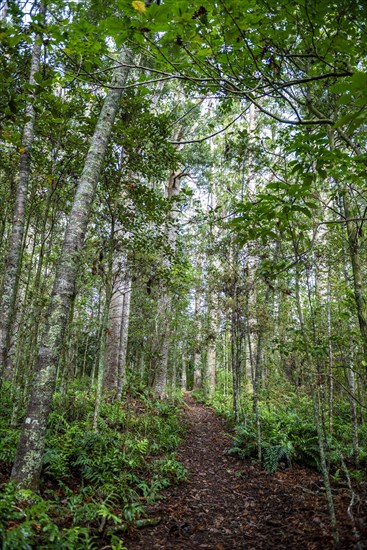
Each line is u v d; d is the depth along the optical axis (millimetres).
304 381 10445
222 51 3514
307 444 7441
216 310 11281
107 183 6980
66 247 4629
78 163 6863
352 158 2988
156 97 12734
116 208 7336
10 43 3527
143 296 11773
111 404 9445
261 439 8039
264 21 2971
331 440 7711
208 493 5785
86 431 6426
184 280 9555
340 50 3197
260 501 5414
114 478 5164
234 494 5773
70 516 3852
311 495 5312
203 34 2697
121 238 7398
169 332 12805
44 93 4707
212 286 10352
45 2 4492
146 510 4727
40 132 6586
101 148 5113
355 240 5199
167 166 7445
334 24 3057
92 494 4578
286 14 2926
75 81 6168
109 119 5246
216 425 11625
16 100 4055
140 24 2527
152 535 4113
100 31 3008
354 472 6336
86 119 6473
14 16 4309
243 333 10227
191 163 15391
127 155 7059
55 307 4410
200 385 23484
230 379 23234
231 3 2467
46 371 4215
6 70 3742
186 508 5027
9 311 5715
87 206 4859
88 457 5605
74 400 8297
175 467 6375
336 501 4586
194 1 2459
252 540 4074
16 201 6035
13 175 7398
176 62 3191
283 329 10266
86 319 11492
